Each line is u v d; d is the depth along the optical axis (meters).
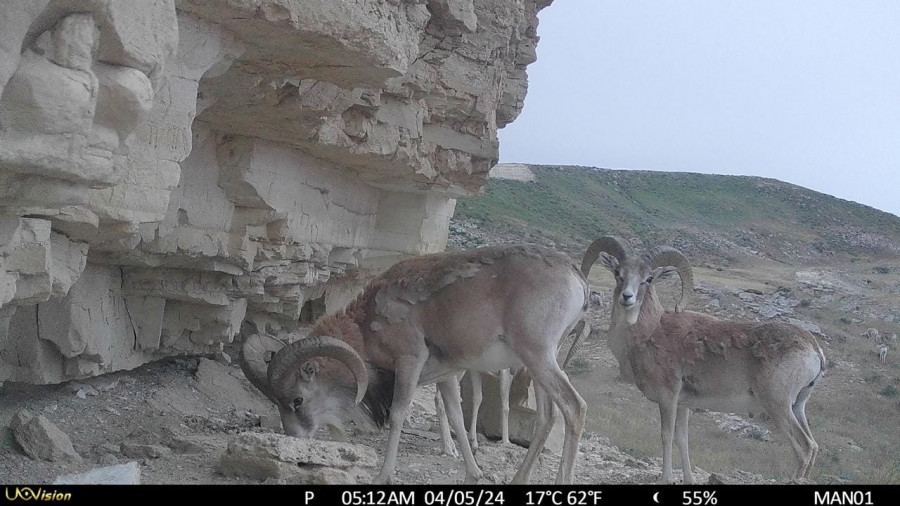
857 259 88.75
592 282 49.50
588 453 13.36
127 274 11.74
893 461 20.05
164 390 12.45
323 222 13.41
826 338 37.81
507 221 68.00
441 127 14.84
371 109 12.09
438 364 9.50
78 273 8.33
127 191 7.60
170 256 11.02
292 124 10.53
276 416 11.96
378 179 14.62
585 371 28.41
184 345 12.85
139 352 12.26
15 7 4.89
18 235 6.11
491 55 14.83
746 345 11.44
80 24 5.27
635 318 11.47
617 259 11.68
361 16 8.34
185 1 7.41
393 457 9.02
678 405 11.73
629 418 21.81
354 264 15.57
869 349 36.16
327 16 8.06
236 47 8.38
